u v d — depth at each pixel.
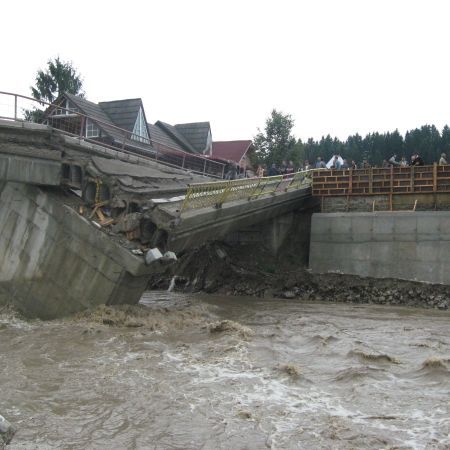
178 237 17.67
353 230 25.89
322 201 28.27
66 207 17.64
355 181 27.47
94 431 8.06
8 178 18.00
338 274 25.83
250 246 29.11
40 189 18.22
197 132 49.91
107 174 17.31
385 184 26.78
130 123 37.03
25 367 11.45
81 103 34.44
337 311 20.56
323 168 29.14
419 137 86.12
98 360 11.99
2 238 18.77
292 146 50.94
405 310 21.34
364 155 91.19
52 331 15.24
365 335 15.34
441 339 14.83
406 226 24.75
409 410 8.96
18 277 18.33
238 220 22.53
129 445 7.59
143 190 17.42
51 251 17.80
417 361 12.17
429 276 24.02
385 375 11.02
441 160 26.23
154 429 8.14
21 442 7.61
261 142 51.47
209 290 27.03
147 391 9.83
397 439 7.78
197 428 8.18
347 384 10.39
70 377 10.70
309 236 29.22
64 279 17.48
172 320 16.48
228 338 14.09
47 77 56.31
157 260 16.31
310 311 20.44
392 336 15.22
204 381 10.44
